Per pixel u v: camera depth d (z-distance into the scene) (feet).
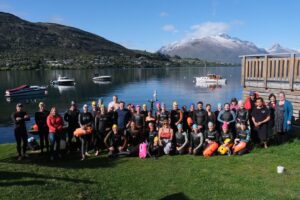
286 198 26.18
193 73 531.09
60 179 30.19
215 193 28.04
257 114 41.75
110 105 51.60
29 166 34.35
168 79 370.12
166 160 39.91
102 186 29.68
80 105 177.27
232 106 47.01
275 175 31.35
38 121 43.16
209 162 37.65
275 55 50.11
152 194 28.35
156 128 46.06
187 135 43.52
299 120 46.80
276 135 43.29
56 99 203.41
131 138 45.34
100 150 45.98
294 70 47.16
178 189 29.43
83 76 430.61
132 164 38.45
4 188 26.22
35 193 25.59
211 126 42.04
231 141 40.98
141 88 265.13
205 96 208.95
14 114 41.32
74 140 48.21
